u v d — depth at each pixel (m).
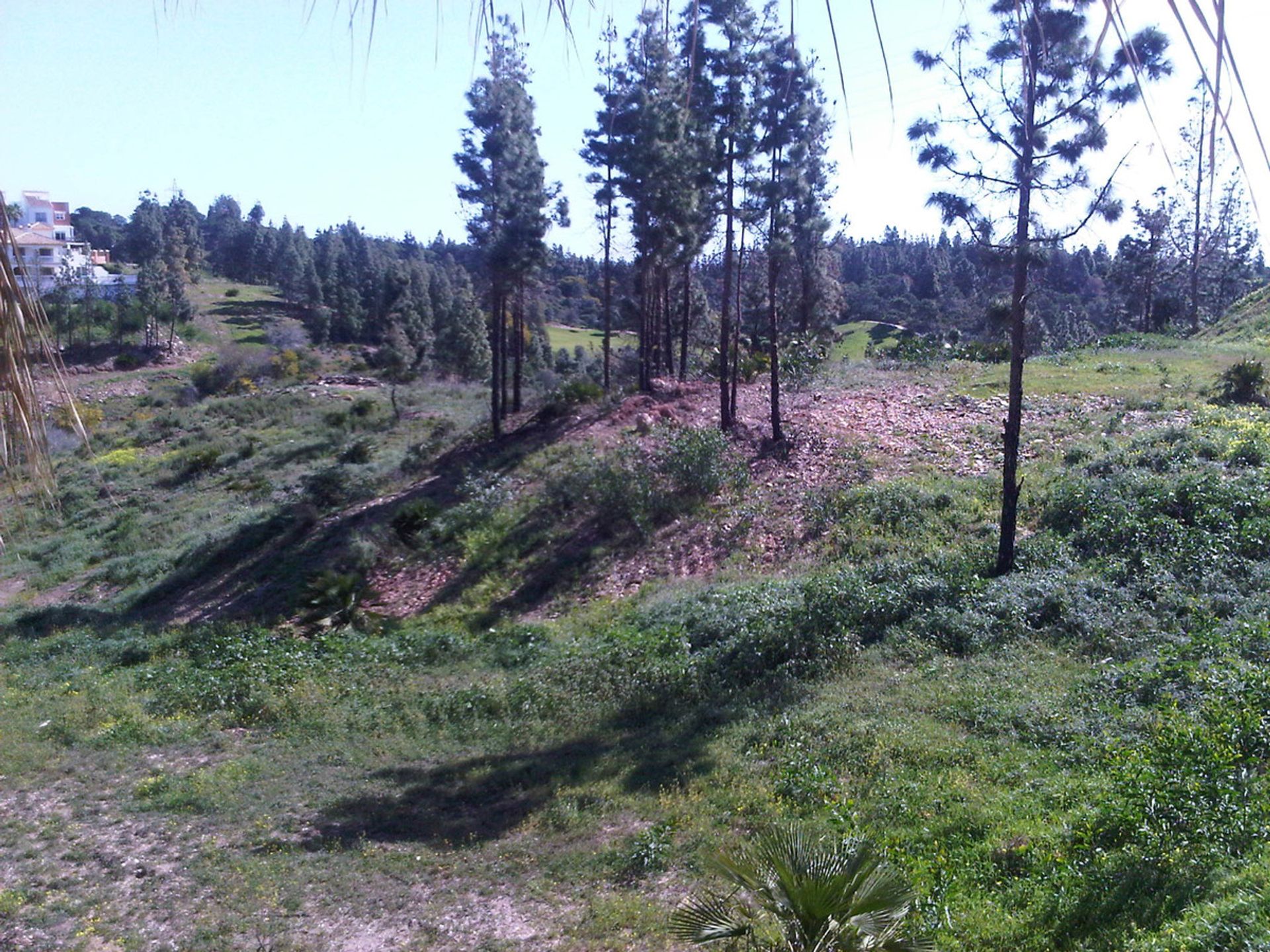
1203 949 5.33
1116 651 11.65
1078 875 6.88
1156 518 14.62
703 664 14.15
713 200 26.27
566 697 14.27
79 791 12.52
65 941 8.55
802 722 11.50
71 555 28.52
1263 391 22.02
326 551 24.28
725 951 5.57
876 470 21.33
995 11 10.27
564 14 1.37
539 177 28.70
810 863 5.12
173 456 37.34
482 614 19.23
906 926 5.80
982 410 24.73
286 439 38.06
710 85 21.19
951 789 9.02
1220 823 6.71
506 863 9.60
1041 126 12.32
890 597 14.34
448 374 51.84
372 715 14.83
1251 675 8.98
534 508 23.61
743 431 25.11
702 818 9.76
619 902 8.39
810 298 35.00
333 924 8.71
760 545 19.27
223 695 15.91
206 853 10.36
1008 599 13.45
